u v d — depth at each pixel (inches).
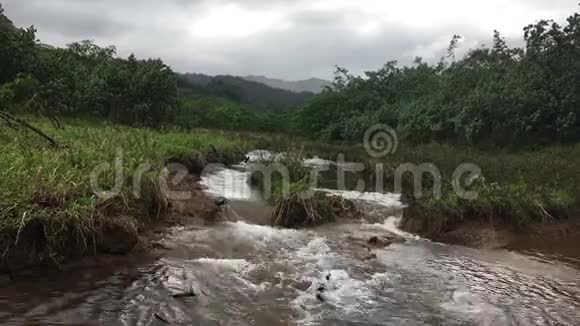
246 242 321.4
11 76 851.4
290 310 219.3
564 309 235.8
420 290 254.5
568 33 796.0
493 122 825.5
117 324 189.3
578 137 746.2
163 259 268.2
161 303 211.0
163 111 1018.7
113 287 222.8
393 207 450.0
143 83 983.6
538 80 804.6
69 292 212.8
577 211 422.6
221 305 217.8
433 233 381.1
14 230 225.0
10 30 898.7
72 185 269.9
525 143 780.6
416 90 1311.5
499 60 1005.8
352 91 1565.0
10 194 237.1
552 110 763.4
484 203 384.2
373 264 295.4
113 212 286.0
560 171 493.0
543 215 397.1
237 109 1967.3
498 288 263.4
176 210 359.6
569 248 352.5
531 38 842.2
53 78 905.5
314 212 391.5
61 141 405.1
